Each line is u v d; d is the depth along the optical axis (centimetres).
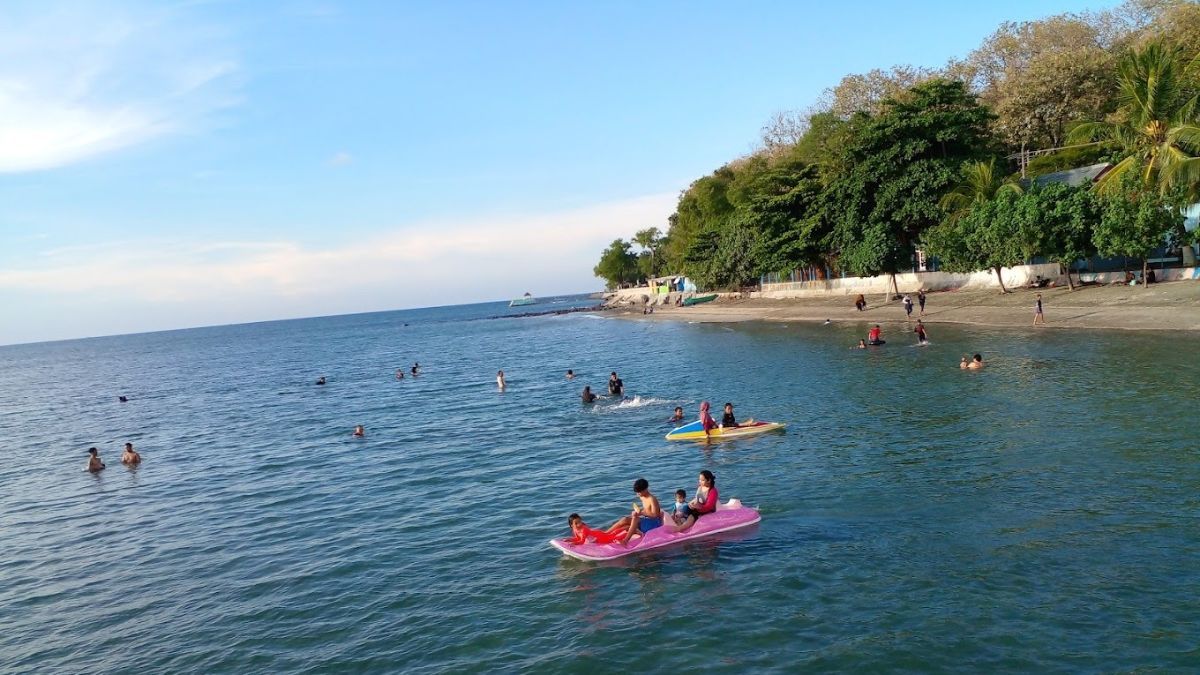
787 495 1800
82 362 15712
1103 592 1155
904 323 5347
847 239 6762
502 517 1875
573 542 1547
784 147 10762
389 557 1658
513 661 1131
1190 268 4444
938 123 6109
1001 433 2141
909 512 1592
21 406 6481
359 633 1286
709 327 7456
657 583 1359
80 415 5344
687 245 12194
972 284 6250
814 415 2712
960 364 3319
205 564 1748
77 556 1919
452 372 5806
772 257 7750
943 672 990
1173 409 2153
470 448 2762
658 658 1097
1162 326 3594
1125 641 1020
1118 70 4381
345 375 6531
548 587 1396
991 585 1216
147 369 10638
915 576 1279
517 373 5212
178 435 3884
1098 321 4006
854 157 6650
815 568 1353
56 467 3278
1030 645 1033
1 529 2262
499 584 1437
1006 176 6469
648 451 2436
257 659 1230
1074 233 4575
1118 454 1816
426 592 1436
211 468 2891
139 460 3158
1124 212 4159
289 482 2505
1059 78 7106
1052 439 2009
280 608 1432
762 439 2423
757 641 1118
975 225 5231
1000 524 1466
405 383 5328
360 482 2398
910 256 6550
